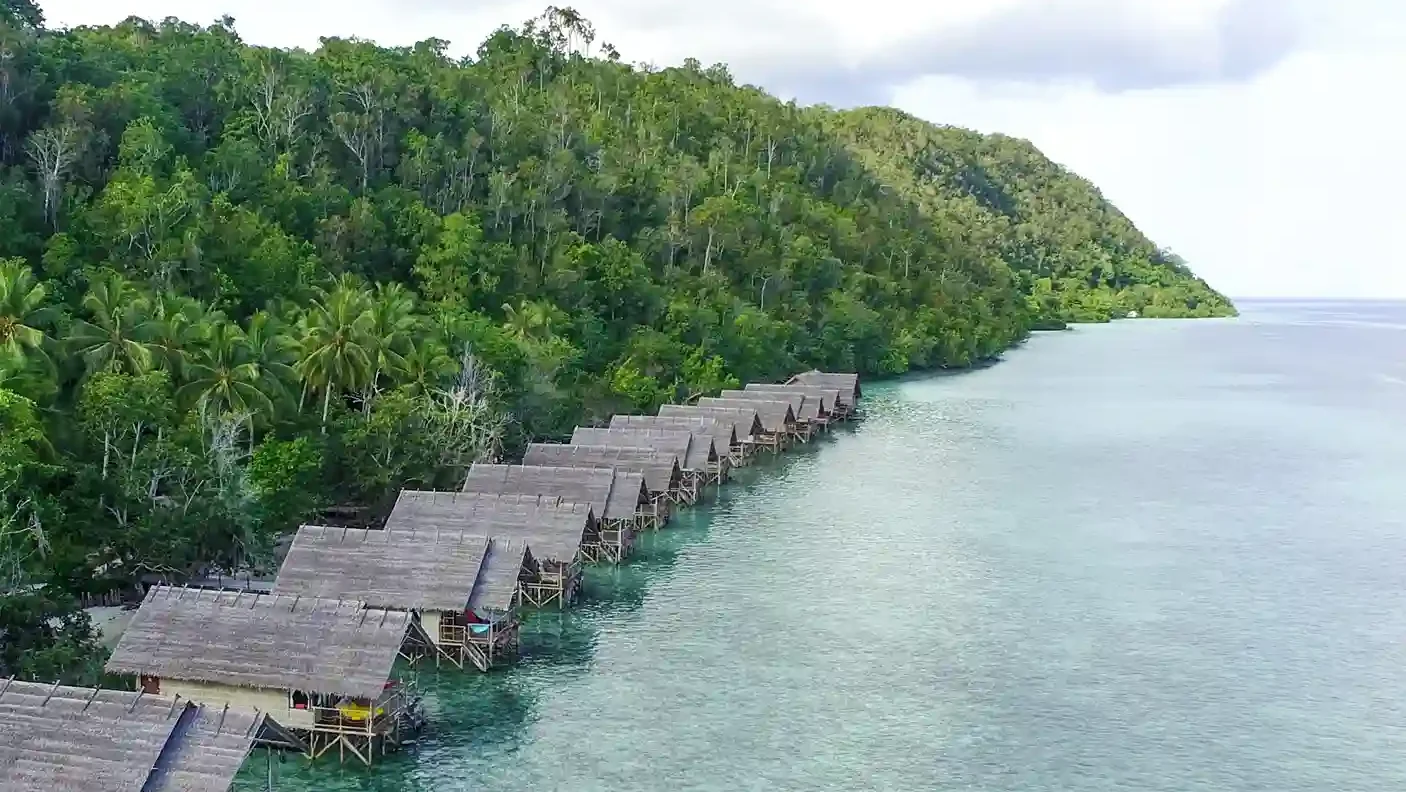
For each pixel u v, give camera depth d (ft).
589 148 564.71
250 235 305.12
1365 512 272.72
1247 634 186.09
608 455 258.37
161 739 109.70
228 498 179.32
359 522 229.25
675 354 418.31
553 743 142.51
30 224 290.97
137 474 172.35
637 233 533.14
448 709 152.35
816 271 604.90
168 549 169.17
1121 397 502.38
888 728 148.87
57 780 106.32
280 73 427.74
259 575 185.26
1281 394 517.55
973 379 574.97
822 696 158.92
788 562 226.17
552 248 447.83
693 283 508.12
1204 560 230.07
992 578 216.33
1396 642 182.80
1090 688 163.22
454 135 479.41
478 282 385.50
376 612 139.23
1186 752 143.54
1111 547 239.50
